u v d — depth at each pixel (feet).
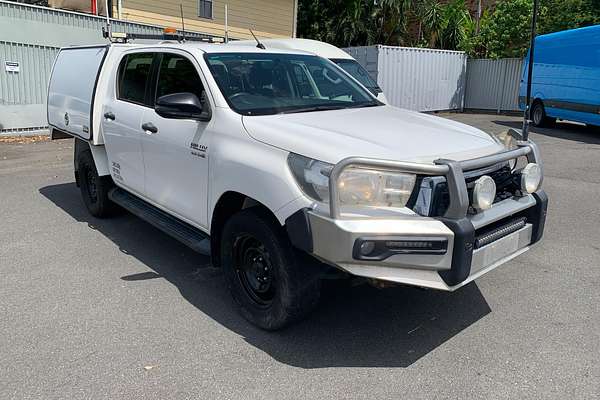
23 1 47.83
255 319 12.71
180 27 53.42
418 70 66.54
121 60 18.58
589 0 64.13
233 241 12.90
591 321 13.08
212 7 55.57
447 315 13.48
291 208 10.95
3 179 28.66
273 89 14.66
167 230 15.71
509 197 12.51
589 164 33.55
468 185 11.17
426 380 10.73
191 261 17.12
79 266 16.62
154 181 16.26
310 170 10.89
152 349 11.85
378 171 10.51
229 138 12.89
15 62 41.24
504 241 11.91
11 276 15.80
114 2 48.57
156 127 15.69
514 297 14.43
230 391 10.38
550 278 15.69
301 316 12.00
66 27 43.37
